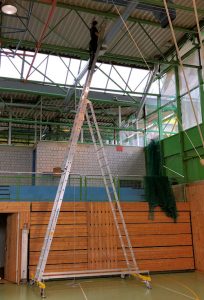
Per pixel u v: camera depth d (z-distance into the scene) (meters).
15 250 10.63
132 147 16.34
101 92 16.16
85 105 9.90
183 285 9.59
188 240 12.68
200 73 13.33
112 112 17.67
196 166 13.27
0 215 14.13
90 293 8.69
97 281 10.45
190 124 13.84
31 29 12.83
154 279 10.68
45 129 18.34
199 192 12.64
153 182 12.95
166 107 15.52
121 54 14.95
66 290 9.11
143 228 12.23
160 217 12.56
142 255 11.92
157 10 9.80
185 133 13.96
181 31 13.43
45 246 9.06
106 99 16.11
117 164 15.89
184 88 14.30
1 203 10.98
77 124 9.72
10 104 15.62
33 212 11.19
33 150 15.84
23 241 10.52
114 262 11.54
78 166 15.21
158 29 13.20
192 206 12.96
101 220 11.84
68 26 12.76
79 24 12.62
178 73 14.80
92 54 9.94
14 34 13.27
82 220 11.65
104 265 11.41
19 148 15.74
